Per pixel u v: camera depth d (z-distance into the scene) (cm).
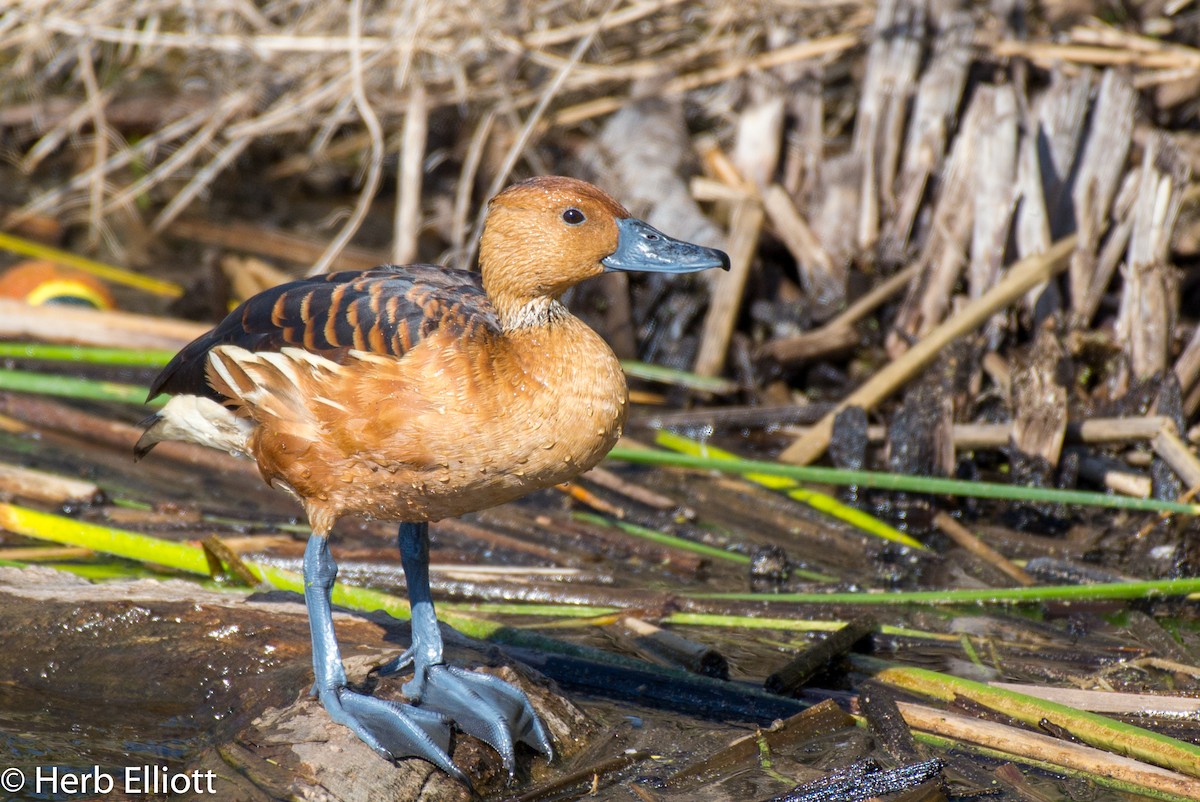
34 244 1543
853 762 694
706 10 1572
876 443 1192
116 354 1181
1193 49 1463
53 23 1589
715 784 692
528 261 664
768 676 811
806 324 1355
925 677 790
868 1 1481
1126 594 882
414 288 677
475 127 1661
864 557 1020
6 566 855
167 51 1792
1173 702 761
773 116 1449
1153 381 1162
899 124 1372
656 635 847
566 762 711
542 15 1580
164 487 1086
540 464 655
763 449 1215
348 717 668
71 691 756
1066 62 1394
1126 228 1244
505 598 924
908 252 1348
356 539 1014
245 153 1797
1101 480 1100
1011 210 1263
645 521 1063
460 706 698
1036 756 719
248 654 750
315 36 1636
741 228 1362
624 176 1488
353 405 646
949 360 1186
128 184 1734
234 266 1472
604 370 659
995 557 1005
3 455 1112
